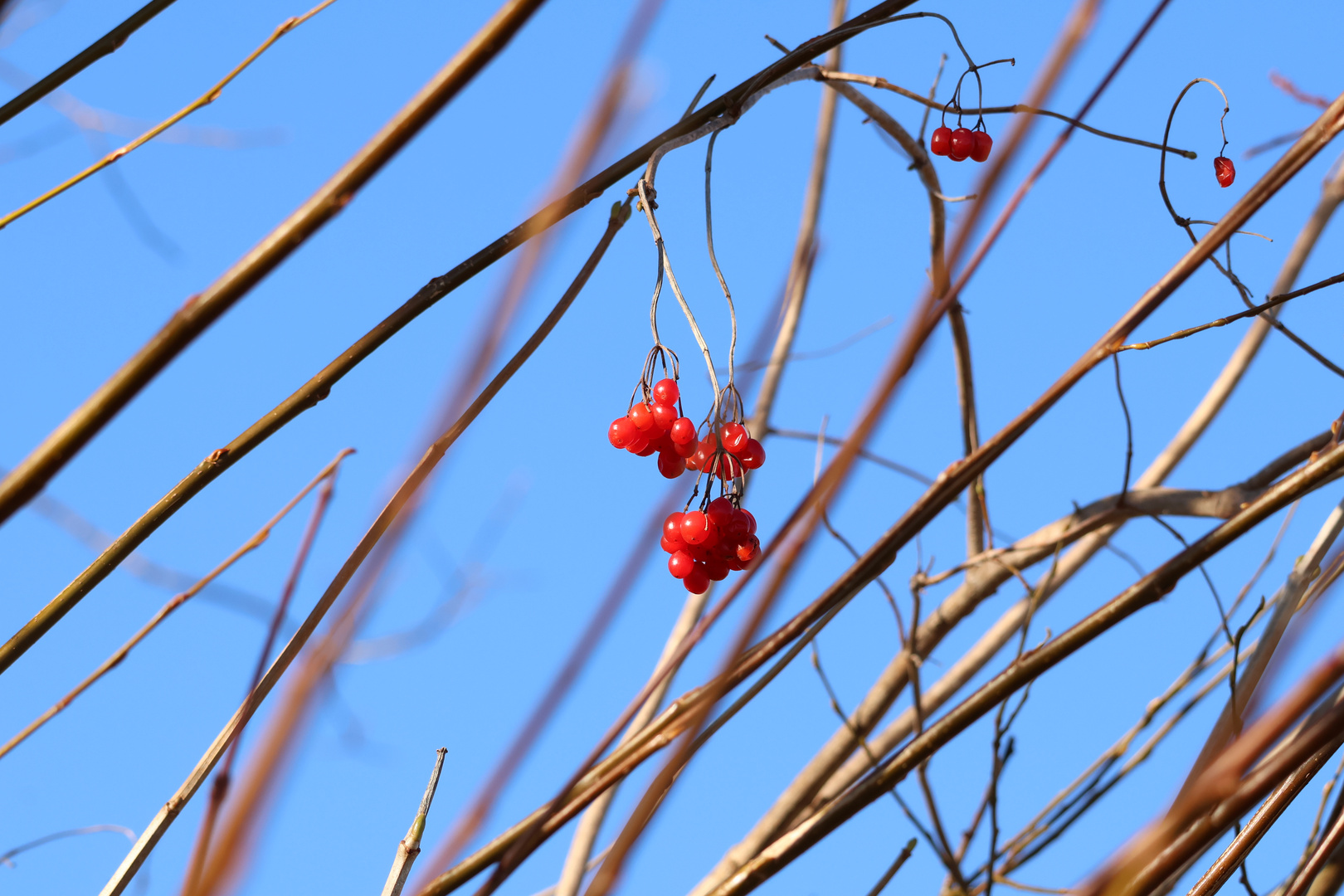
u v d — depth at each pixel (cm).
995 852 178
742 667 166
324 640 96
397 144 130
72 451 131
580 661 122
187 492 171
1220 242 163
